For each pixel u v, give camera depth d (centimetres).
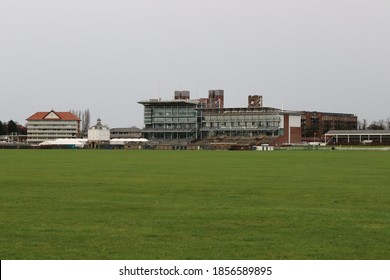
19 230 2550
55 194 3962
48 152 16450
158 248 2217
